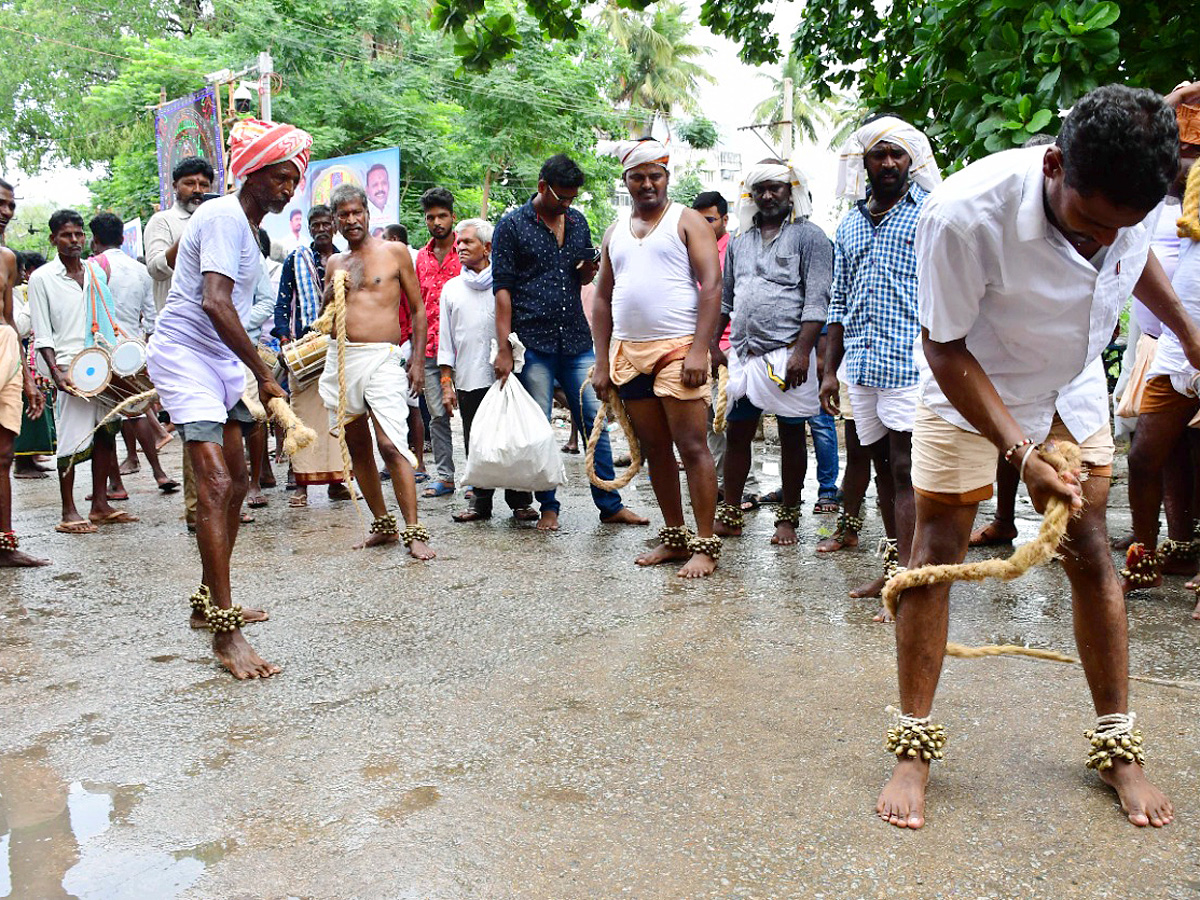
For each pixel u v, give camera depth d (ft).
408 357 24.49
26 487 28.19
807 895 6.91
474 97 84.17
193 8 118.52
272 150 12.32
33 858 7.59
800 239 17.10
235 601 14.80
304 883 7.20
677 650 12.07
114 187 91.50
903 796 8.00
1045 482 7.12
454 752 9.36
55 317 20.92
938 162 18.10
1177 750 8.87
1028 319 7.50
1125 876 7.03
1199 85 12.24
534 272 19.30
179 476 29.19
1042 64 14.17
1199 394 12.75
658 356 15.62
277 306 22.65
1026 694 10.32
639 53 137.90
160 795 8.63
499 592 14.97
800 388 17.25
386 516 18.49
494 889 7.07
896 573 8.18
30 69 111.04
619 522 20.33
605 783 8.65
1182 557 14.70
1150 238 7.52
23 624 13.89
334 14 84.48
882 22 24.34
